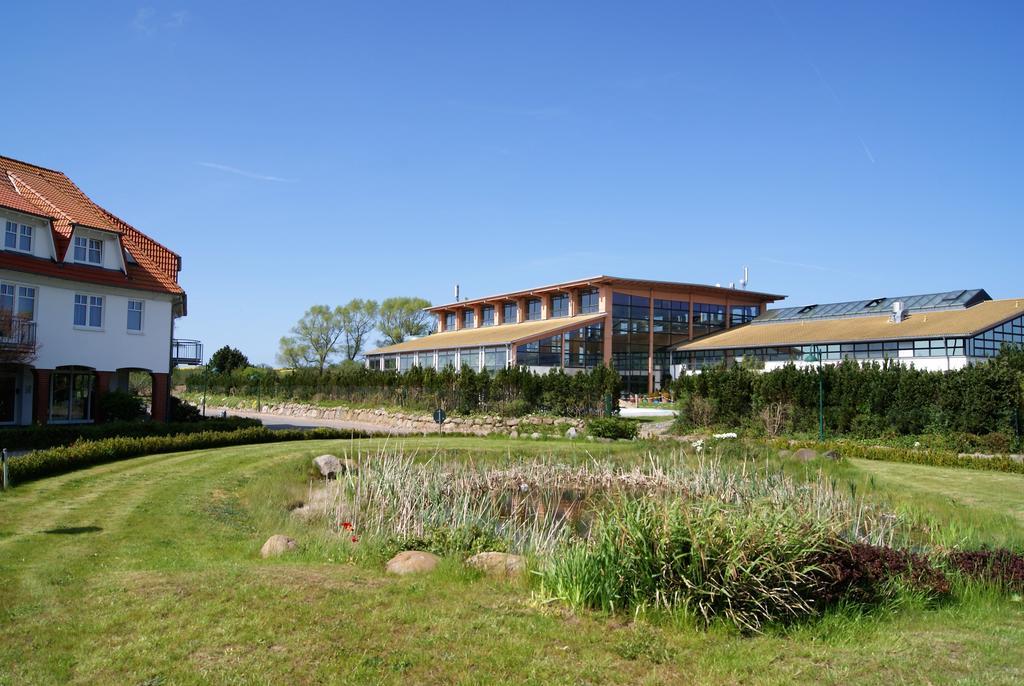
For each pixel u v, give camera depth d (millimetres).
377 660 5547
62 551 9414
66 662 5625
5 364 23172
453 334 64375
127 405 26047
